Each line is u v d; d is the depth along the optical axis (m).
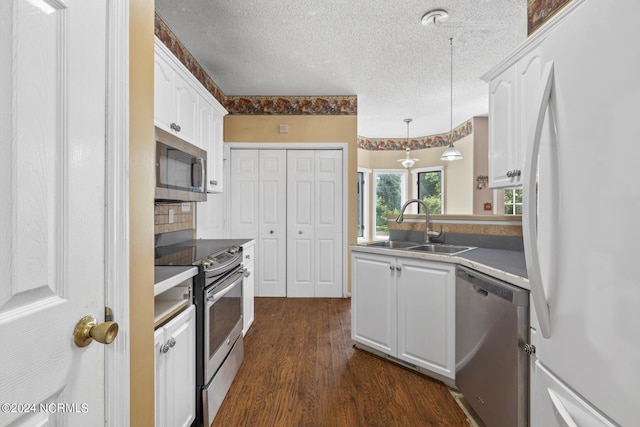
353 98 3.81
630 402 0.54
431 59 2.89
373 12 2.18
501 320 1.31
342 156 3.82
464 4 2.10
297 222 3.83
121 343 0.74
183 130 2.07
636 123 0.53
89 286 0.66
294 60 2.91
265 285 3.83
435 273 1.85
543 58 0.82
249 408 1.64
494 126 1.97
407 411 1.62
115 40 0.74
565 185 0.72
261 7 2.13
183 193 1.86
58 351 0.58
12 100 0.50
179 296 1.40
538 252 0.84
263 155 3.82
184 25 2.35
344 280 3.81
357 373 1.99
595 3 0.61
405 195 5.96
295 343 2.46
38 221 0.55
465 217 2.37
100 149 0.70
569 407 0.71
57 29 0.58
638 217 0.53
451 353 1.78
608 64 0.58
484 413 1.44
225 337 1.76
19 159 0.51
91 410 0.66
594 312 0.62
